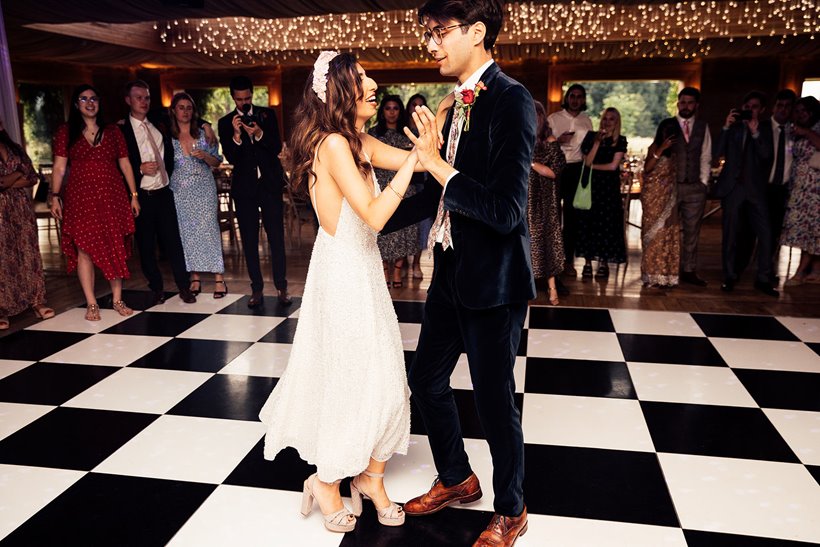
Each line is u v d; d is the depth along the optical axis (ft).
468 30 5.74
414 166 6.06
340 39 37.83
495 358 6.16
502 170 5.55
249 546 6.53
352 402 6.49
